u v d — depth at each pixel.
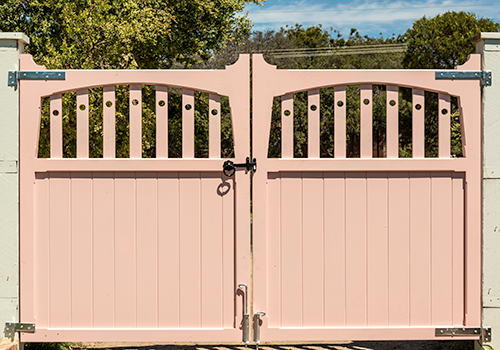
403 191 3.14
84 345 3.69
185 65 11.14
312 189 3.13
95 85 3.13
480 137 3.13
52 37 7.09
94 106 5.72
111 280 3.14
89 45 5.95
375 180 3.14
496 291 3.11
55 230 3.14
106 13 6.56
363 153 3.16
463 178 3.15
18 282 3.12
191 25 10.58
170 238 3.14
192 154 3.17
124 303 3.14
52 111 3.15
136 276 3.14
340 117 3.14
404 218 3.14
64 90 3.13
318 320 3.14
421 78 3.12
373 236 3.14
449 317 3.16
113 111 3.16
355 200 3.14
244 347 3.61
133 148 3.16
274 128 13.77
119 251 3.14
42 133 5.77
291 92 3.12
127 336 3.12
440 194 3.15
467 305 3.14
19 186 3.12
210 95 3.15
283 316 3.12
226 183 3.14
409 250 3.14
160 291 3.14
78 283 3.14
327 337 3.12
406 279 3.15
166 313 3.14
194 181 3.14
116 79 3.12
